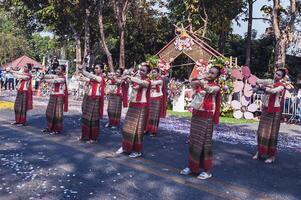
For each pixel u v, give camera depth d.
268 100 8.27
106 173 6.73
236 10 24.02
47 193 5.57
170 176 6.73
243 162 8.13
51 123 10.07
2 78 27.25
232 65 17.41
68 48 43.19
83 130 9.27
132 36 32.97
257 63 29.80
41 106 16.56
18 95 11.08
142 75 7.93
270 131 8.23
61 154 7.91
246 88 16.42
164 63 17.98
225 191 6.09
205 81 6.56
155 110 10.62
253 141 10.71
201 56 17.89
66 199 5.37
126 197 5.61
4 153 7.74
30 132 10.13
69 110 15.60
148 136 10.59
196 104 6.66
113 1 23.72
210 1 23.53
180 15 24.91
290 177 7.20
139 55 33.78
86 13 26.95
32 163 7.11
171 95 18.64
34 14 29.64
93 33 32.53
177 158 8.09
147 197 5.66
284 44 18.28
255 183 6.65
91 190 5.81
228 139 10.85
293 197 6.04
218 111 6.66
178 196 5.76
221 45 25.23
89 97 9.17
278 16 19.47
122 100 11.71
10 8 31.12
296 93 16.58
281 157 8.91
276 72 8.26
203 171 6.79
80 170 6.83
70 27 30.27
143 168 7.16
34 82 23.50
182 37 18.22
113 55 34.97
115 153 8.21
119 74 11.53
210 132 6.66
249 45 23.22
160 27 32.28
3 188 5.71
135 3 28.31
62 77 10.08
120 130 11.20
